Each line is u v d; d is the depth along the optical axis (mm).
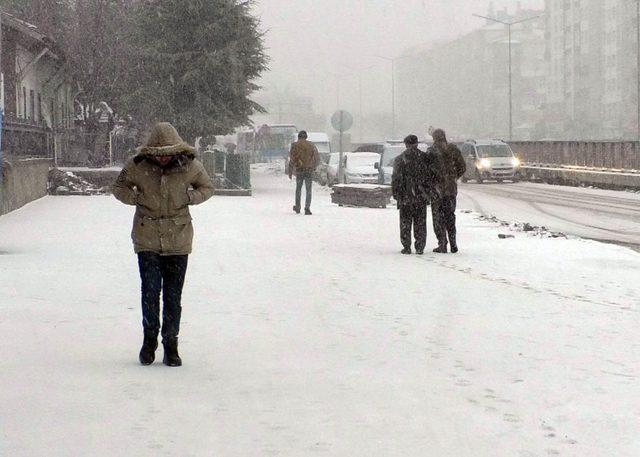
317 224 28250
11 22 46469
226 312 12586
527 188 53000
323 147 86625
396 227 27375
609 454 6250
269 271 17172
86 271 16844
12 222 28125
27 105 52844
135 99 55219
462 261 19109
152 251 9188
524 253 20672
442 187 20328
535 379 8609
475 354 9820
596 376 8758
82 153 54750
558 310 12945
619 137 145875
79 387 8180
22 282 15367
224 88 54562
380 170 51344
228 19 54031
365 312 12656
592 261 19250
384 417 7223
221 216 31344
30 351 9836
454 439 6617
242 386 8289
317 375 8766
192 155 9305
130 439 6590
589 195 45656
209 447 6410
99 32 58531
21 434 6703
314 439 6617
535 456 6207
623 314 12648
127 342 10422
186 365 9219
